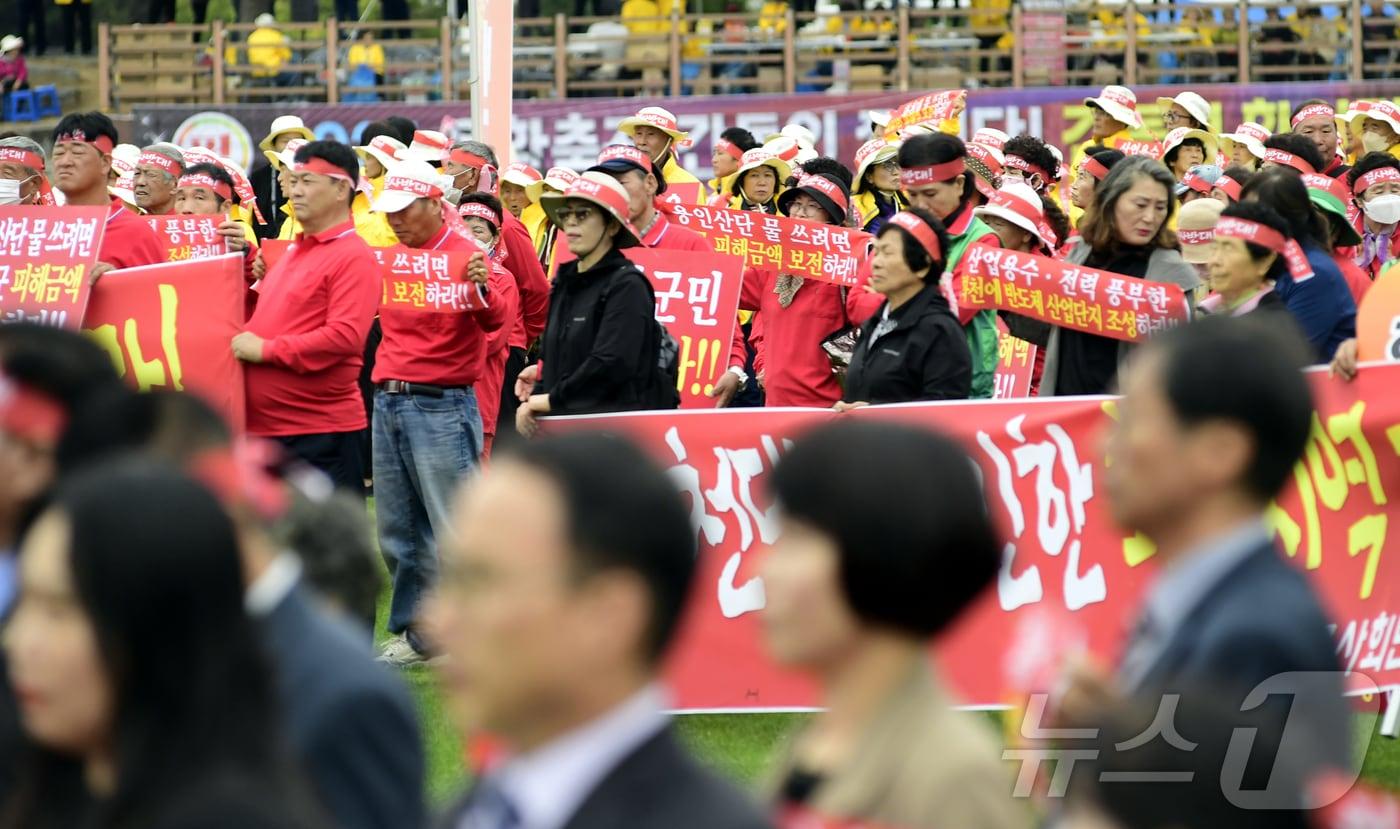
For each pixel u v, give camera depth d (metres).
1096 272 15.54
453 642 5.09
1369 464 13.52
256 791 5.11
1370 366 13.53
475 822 5.17
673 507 5.06
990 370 16.95
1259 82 49.09
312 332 17.09
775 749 14.31
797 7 54.12
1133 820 4.57
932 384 15.11
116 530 5.19
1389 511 13.52
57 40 67.06
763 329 22.62
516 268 22.39
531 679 4.95
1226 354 6.55
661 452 14.66
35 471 7.88
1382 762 13.12
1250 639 6.25
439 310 17.45
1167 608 6.63
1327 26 49.62
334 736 6.55
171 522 5.22
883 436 5.68
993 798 5.51
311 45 51.41
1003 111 44.78
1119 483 6.75
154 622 5.15
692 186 28.06
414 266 17.47
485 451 21.77
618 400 16.48
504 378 23.75
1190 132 27.97
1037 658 6.21
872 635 5.62
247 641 5.33
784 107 45.34
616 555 4.93
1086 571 13.98
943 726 5.59
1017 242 18.03
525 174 26.25
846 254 19.44
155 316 17.69
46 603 5.32
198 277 17.58
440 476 17.56
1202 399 6.49
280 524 7.75
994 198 18.06
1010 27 51.53
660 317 19.80
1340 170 28.47
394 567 17.91
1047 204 22.67
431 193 17.78
